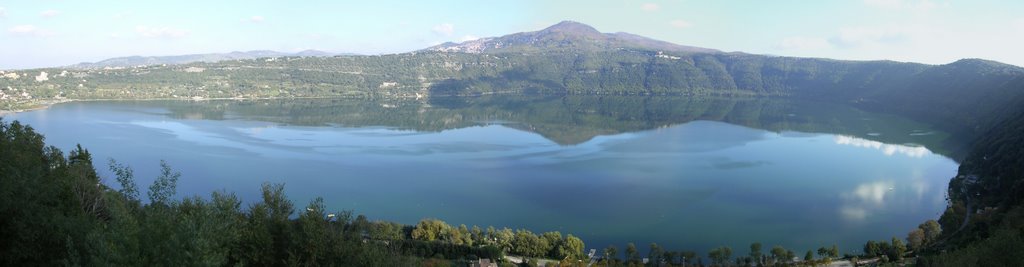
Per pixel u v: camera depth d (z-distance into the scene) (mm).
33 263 36219
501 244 101125
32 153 52375
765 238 108625
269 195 47312
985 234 88750
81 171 52375
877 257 96625
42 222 36844
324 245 42500
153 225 33219
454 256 93688
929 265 73000
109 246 30906
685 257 96125
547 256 100312
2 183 37750
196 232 32938
